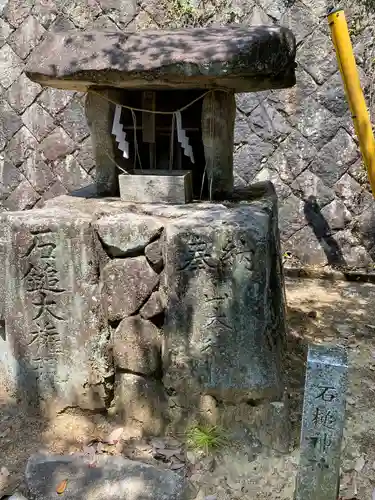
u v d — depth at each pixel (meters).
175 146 3.51
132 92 3.48
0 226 3.10
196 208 3.09
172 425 2.91
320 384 2.19
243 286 2.75
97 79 2.98
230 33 2.93
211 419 2.88
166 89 3.35
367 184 5.20
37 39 5.61
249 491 2.56
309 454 2.22
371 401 3.26
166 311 2.84
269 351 2.86
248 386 2.83
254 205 3.20
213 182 3.41
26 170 5.94
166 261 2.79
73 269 2.89
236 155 5.45
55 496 2.47
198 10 5.22
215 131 3.26
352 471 2.67
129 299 2.86
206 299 2.77
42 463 2.65
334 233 5.37
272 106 5.29
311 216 5.39
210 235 2.71
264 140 5.36
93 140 3.47
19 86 5.75
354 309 4.56
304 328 4.16
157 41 2.95
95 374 2.95
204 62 2.76
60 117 5.71
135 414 2.96
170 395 2.89
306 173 5.33
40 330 2.96
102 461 2.67
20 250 2.89
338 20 3.42
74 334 2.94
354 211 5.29
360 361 3.70
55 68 3.02
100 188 3.55
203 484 2.59
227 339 2.80
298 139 5.29
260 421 2.84
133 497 2.46
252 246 2.71
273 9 5.11
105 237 2.83
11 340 3.04
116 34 3.07
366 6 4.91
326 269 5.37
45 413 3.04
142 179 3.26
